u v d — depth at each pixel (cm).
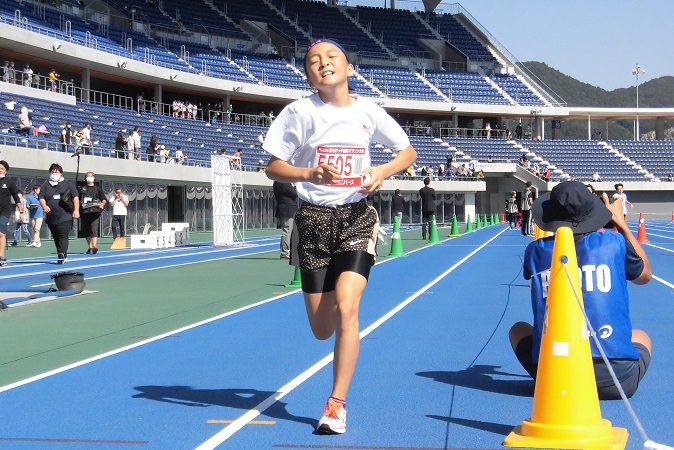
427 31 7050
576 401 478
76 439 510
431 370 725
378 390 644
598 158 6669
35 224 2716
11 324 1022
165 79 4775
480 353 810
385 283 1552
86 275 1720
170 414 572
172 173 3881
